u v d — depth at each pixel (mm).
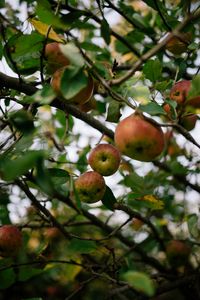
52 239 1593
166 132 1759
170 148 1828
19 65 1336
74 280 1960
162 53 1534
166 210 1745
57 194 1259
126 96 1135
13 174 938
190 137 1186
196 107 1283
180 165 1641
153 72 1253
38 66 1300
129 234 1913
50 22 1128
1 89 1318
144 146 1172
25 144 1194
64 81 1030
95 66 1127
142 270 1821
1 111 1271
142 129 1163
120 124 1195
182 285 1663
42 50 1203
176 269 1717
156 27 1767
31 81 1371
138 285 897
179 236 1838
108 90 1113
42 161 938
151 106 1132
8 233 1397
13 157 1196
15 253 1425
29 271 1430
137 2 1923
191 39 1461
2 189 1621
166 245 1680
